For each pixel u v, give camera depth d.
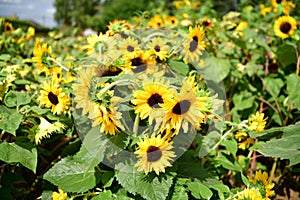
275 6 2.84
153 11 3.71
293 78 1.94
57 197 1.36
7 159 1.25
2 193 1.48
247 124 1.63
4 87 1.41
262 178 1.38
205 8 3.08
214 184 1.47
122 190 1.37
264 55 2.50
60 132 1.42
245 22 2.89
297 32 2.41
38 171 1.92
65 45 3.64
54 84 1.42
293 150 1.31
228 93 2.48
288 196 2.00
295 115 2.23
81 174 1.38
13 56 2.29
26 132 1.42
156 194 1.26
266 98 2.42
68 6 27.84
